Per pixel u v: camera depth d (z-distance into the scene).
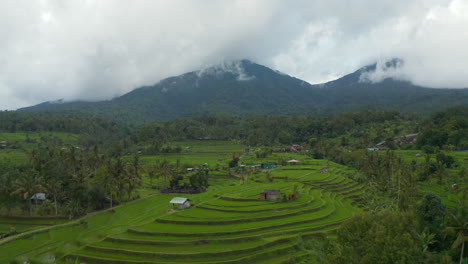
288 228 61.38
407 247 32.03
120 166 99.81
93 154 121.81
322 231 59.66
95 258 51.31
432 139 152.88
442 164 107.50
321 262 39.38
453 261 39.19
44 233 71.94
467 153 130.25
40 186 86.25
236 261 49.62
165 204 91.06
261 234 58.12
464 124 156.50
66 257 53.16
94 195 90.25
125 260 50.19
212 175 141.00
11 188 86.25
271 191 81.19
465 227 35.09
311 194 89.44
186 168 151.50
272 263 50.12
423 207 46.06
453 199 80.44
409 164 110.44
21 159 147.38
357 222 37.03
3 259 56.84
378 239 32.31
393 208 71.25
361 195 98.31
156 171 118.94
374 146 179.62
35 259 55.66
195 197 95.31
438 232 43.34
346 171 133.25
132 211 86.88
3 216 85.25
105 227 69.44
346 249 35.28
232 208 73.69
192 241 55.09
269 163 155.38
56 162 111.62
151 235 58.81
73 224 77.38
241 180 127.38
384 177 101.19
